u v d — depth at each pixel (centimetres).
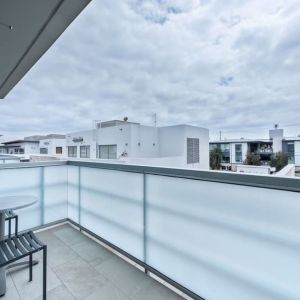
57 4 188
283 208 138
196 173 181
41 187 336
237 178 156
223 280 169
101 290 205
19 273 228
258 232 149
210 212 175
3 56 281
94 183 308
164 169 208
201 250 183
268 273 145
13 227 306
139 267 243
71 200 359
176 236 202
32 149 2778
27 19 206
